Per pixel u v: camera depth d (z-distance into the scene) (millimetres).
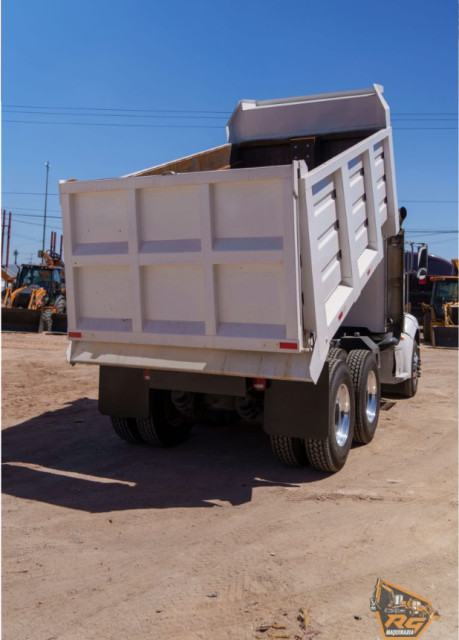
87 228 5336
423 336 19875
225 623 3111
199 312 4969
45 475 5523
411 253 8992
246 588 3469
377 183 6887
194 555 3902
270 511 4691
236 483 5371
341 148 8031
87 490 5145
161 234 5016
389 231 7539
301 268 4664
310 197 4715
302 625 3098
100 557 3863
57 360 12977
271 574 3641
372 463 6020
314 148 7938
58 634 3008
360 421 6363
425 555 3924
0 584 3496
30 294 20016
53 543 4066
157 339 5117
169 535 4227
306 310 4730
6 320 18891
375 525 4410
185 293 5004
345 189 5656
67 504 4805
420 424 7684
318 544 4078
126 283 5238
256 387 5230
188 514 4625
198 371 5062
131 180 5016
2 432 7043
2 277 21406
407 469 5812
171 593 3408
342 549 3998
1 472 5582
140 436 6523
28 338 17266
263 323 4758
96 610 3225
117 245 5207
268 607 3270
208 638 2982
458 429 7441
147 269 5109
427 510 4711
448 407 8727
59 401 8820
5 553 3898
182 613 3203
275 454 5707
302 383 5281
